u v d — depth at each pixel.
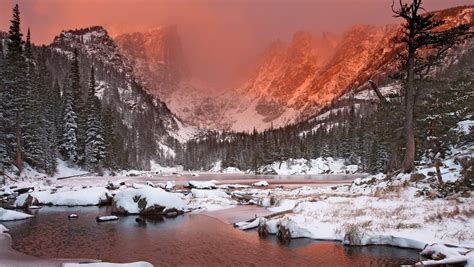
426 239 15.48
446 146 35.31
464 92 41.41
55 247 17.20
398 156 41.69
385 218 19.48
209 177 100.19
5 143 56.25
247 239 18.59
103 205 33.06
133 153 173.38
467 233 15.52
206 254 15.82
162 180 74.56
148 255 15.74
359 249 16.08
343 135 137.25
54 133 74.44
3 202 34.00
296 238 18.42
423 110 41.31
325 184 59.50
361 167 117.75
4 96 56.25
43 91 79.81
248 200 35.22
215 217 25.78
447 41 30.67
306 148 141.38
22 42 61.34
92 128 82.81
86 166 82.94
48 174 66.69
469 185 22.50
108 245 17.62
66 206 32.12
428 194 23.25
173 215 26.91
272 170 132.62
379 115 46.78
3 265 13.93
